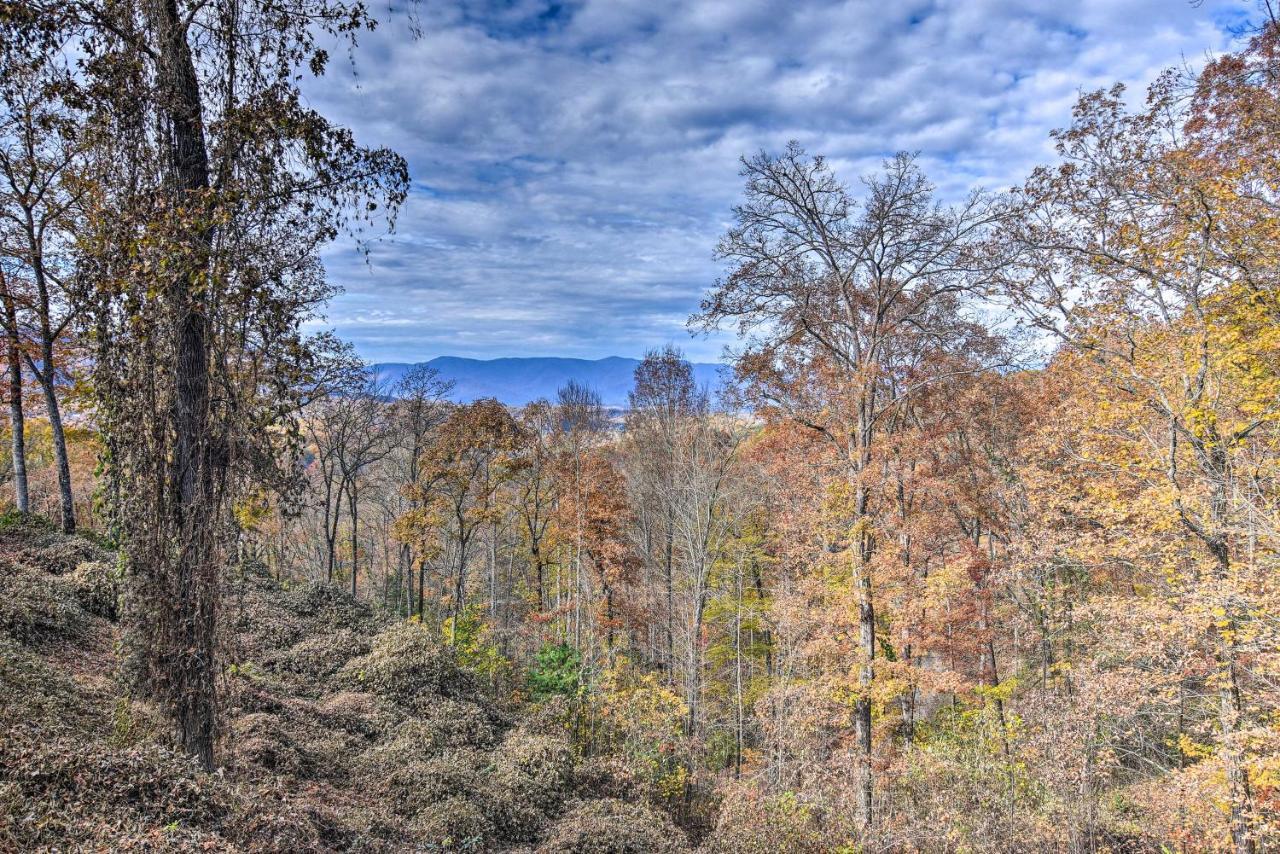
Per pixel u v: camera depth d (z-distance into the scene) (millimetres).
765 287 15914
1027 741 13211
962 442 20016
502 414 27562
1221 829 10930
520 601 36406
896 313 18031
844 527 15977
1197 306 10930
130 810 6000
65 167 12688
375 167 8062
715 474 27391
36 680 8523
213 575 7418
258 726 11258
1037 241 13219
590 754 16844
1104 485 13484
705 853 11734
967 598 17438
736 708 23203
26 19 6211
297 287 8086
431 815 10320
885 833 12836
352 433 29016
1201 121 11203
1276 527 9930
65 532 16766
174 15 7254
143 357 7008
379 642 17688
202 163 7434
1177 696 12469
